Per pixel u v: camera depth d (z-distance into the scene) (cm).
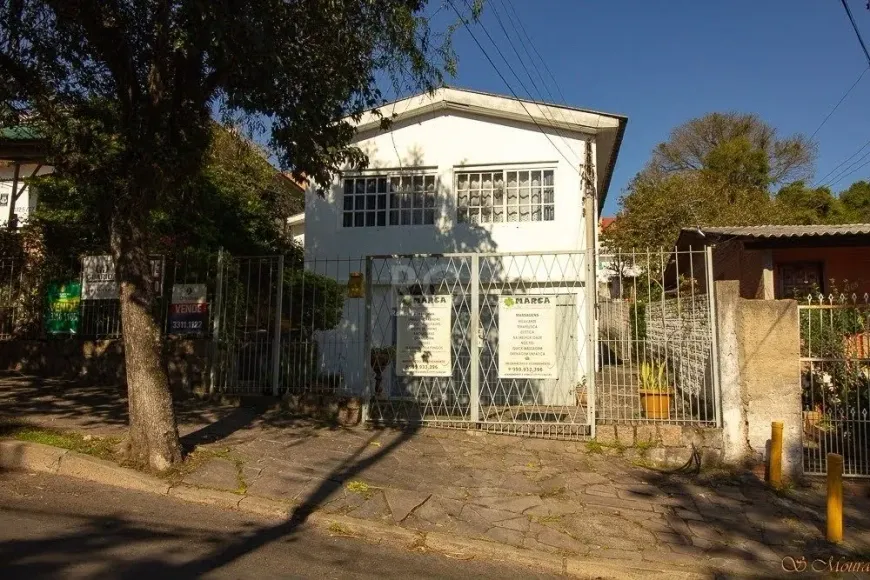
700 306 799
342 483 617
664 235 2275
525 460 723
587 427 773
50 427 702
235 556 454
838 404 714
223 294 909
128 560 428
